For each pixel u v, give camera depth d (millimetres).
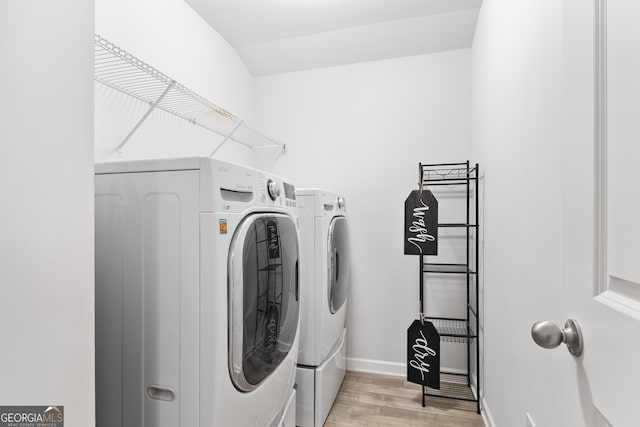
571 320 589
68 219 579
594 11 522
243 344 996
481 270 2051
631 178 439
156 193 959
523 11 1234
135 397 979
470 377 2340
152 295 961
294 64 2791
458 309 2467
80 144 601
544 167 1030
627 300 449
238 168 1024
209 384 895
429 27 2346
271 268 1188
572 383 595
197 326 910
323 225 1846
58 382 559
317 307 1810
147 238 968
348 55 2652
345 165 2734
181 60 2021
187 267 922
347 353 2670
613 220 482
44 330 539
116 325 1003
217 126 2330
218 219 911
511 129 1396
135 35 1658
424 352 2004
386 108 2641
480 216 2111
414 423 1896
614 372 458
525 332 1210
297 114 2865
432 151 2535
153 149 1807
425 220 1995
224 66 2506
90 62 624
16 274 498
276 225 1242
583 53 556
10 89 490
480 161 2102
